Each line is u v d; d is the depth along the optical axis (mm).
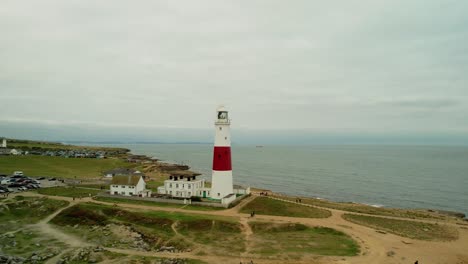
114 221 63875
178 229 59281
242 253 49000
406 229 65312
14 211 71188
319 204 91562
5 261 46312
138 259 46594
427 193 141500
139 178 86688
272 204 76125
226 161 80688
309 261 46250
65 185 98438
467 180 178750
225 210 72062
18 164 138000
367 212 81812
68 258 47500
